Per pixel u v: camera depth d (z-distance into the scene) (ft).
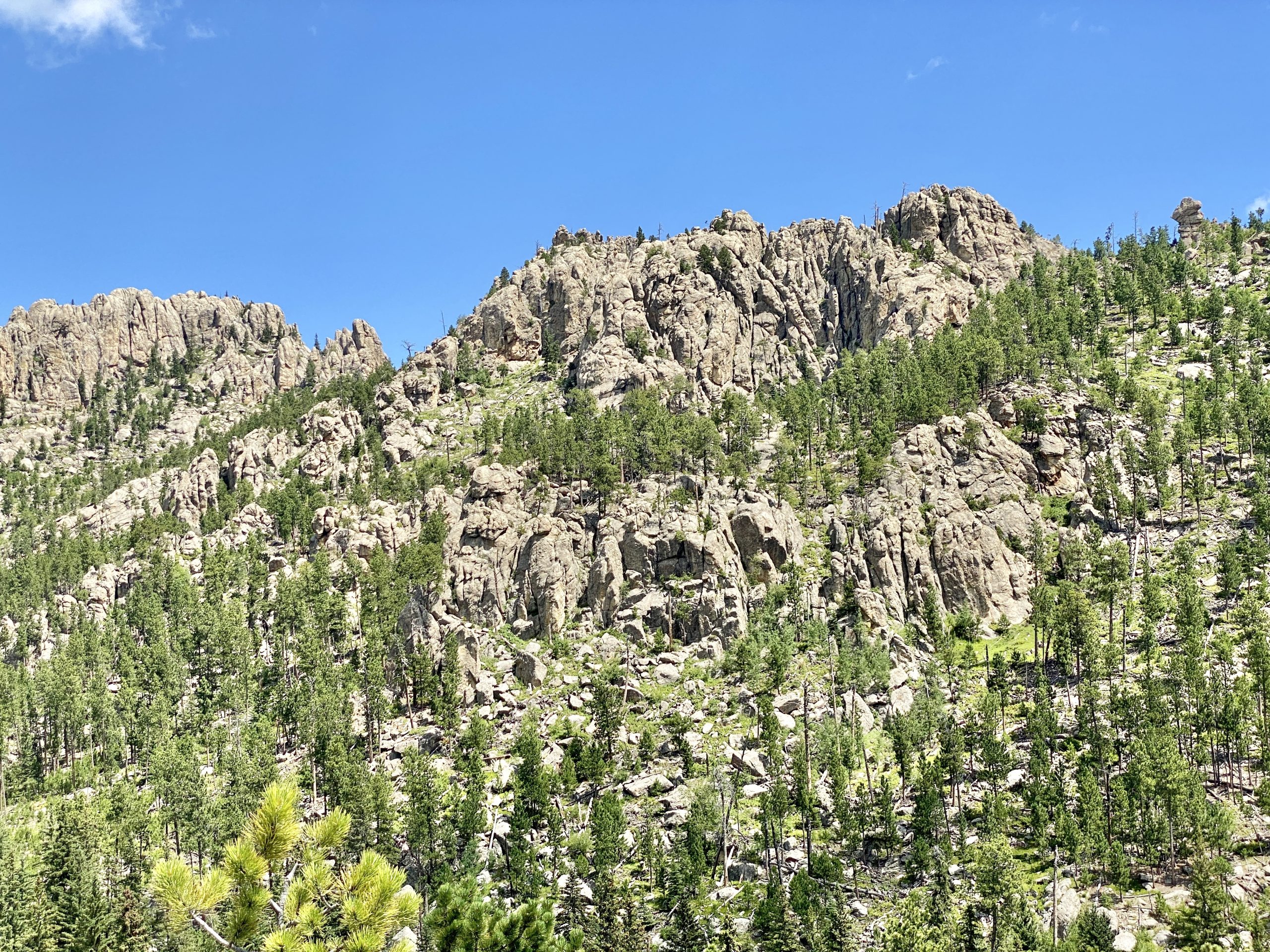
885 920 339.98
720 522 628.28
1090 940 308.81
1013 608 582.35
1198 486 608.19
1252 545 547.08
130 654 648.79
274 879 112.16
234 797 453.58
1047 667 513.04
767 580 605.31
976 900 345.10
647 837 395.14
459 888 174.91
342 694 552.00
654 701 522.47
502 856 414.62
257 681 614.34
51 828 406.21
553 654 584.40
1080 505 627.05
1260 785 376.07
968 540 603.67
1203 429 653.71
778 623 564.30
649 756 476.13
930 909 322.75
